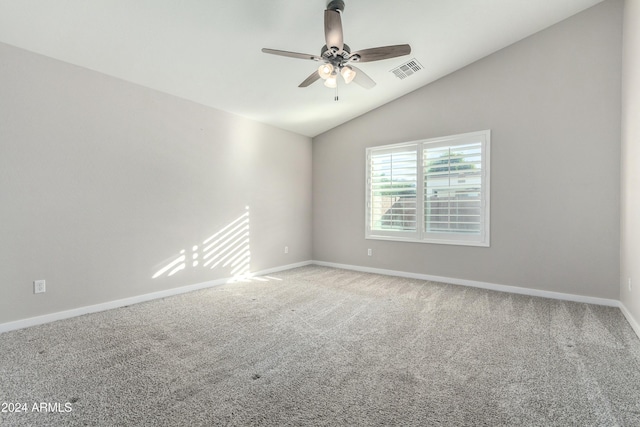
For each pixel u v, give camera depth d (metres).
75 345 2.26
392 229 4.69
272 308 3.14
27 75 2.56
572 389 1.72
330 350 2.21
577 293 3.34
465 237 4.04
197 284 3.88
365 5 2.77
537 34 3.53
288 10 2.59
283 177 5.14
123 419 1.47
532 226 3.59
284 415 1.51
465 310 3.07
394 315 2.93
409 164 4.51
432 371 1.92
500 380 1.81
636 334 2.45
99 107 3.01
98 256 3.01
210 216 4.03
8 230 2.49
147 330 2.56
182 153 3.72
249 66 3.30
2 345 2.25
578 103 3.32
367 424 1.44
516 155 3.67
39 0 2.13
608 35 3.16
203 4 2.38
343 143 5.24
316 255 5.67
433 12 2.99
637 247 2.52
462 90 4.03
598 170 3.22
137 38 2.64
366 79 3.05
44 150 2.66
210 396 1.66
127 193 3.22
